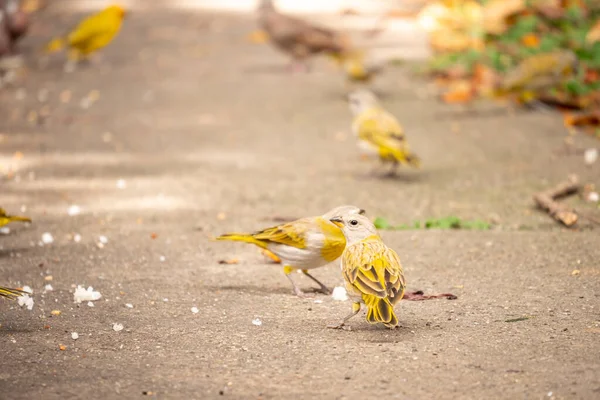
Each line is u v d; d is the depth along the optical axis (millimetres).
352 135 20078
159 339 8867
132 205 14508
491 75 23750
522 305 9734
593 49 21609
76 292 10070
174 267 11469
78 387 7664
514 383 7605
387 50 30688
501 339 8688
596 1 23844
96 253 12023
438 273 11000
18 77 27188
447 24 26656
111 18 25922
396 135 16156
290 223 10375
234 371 8008
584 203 14031
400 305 9844
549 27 24000
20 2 41406
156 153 18406
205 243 12523
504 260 11445
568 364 7996
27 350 8570
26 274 11141
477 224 13039
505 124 20359
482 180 15797
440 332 8938
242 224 13422
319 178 16312
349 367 8047
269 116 22078
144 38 35656
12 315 9625
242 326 9242
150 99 24172
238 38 35594
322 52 27719
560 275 10789
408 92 24594
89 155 18156
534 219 13375
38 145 19016
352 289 8805
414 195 15000
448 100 23172
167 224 13414
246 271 11359
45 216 13844
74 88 25594
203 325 9289
